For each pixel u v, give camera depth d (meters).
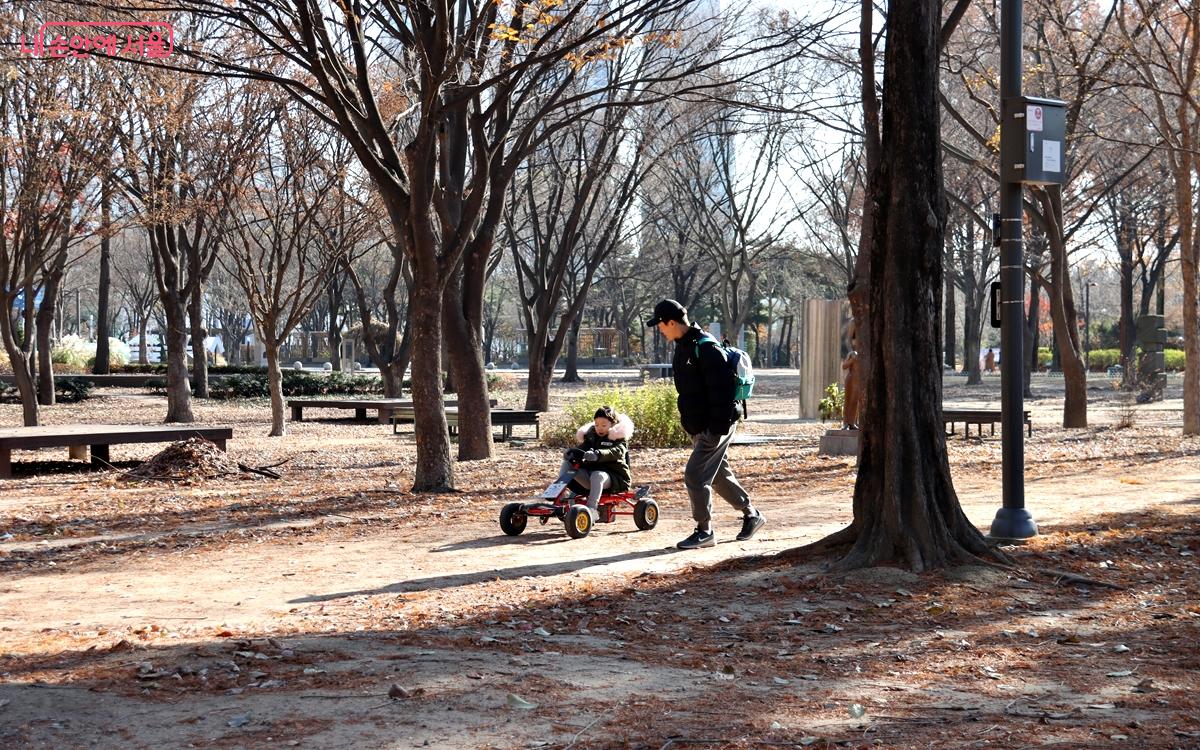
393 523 11.47
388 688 4.89
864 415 8.11
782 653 5.70
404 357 35.50
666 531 10.54
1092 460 16.77
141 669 5.17
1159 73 24.27
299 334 90.00
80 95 22.52
